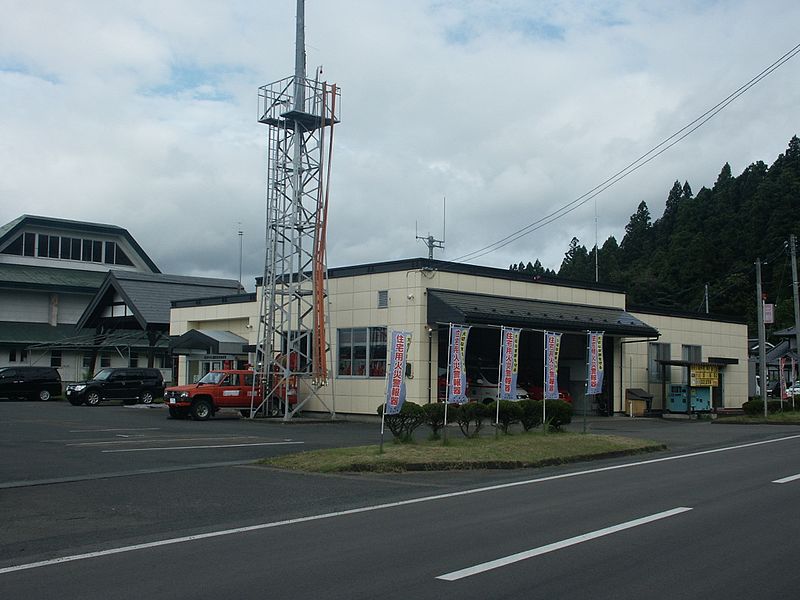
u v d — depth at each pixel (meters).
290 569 7.60
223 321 37.28
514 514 10.46
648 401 35.44
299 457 16.00
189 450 18.28
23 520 10.37
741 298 66.69
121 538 9.24
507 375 19.72
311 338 30.59
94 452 17.77
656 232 87.69
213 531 9.56
